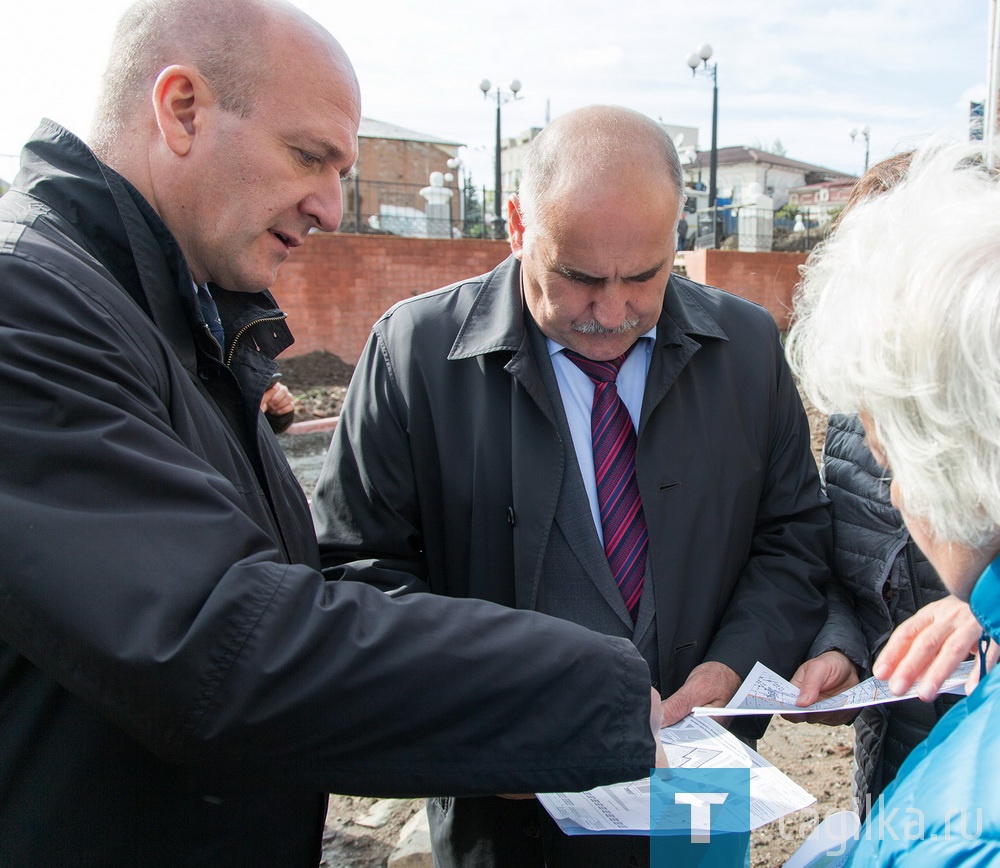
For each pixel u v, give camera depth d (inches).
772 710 57.4
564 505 69.6
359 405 75.2
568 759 43.1
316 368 494.0
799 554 74.3
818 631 71.2
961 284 30.7
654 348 71.5
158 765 44.9
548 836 68.5
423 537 76.6
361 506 74.8
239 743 39.3
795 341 42.0
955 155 36.8
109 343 42.7
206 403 53.8
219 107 49.8
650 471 69.5
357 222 666.2
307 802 54.8
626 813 52.0
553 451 69.7
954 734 31.1
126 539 38.3
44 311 40.8
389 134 1086.4
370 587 43.8
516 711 42.6
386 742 41.4
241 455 56.4
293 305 507.2
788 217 860.0
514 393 70.5
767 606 70.6
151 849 45.4
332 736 40.6
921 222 33.6
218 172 50.6
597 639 44.8
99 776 43.5
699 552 71.2
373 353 75.7
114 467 39.2
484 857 73.0
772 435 78.7
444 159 1115.3
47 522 37.4
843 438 72.6
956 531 32.0
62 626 37.0
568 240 61.9
